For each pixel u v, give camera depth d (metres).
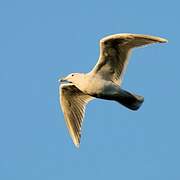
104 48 18.23
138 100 18.34
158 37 17.80
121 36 17.95
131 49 18.34
